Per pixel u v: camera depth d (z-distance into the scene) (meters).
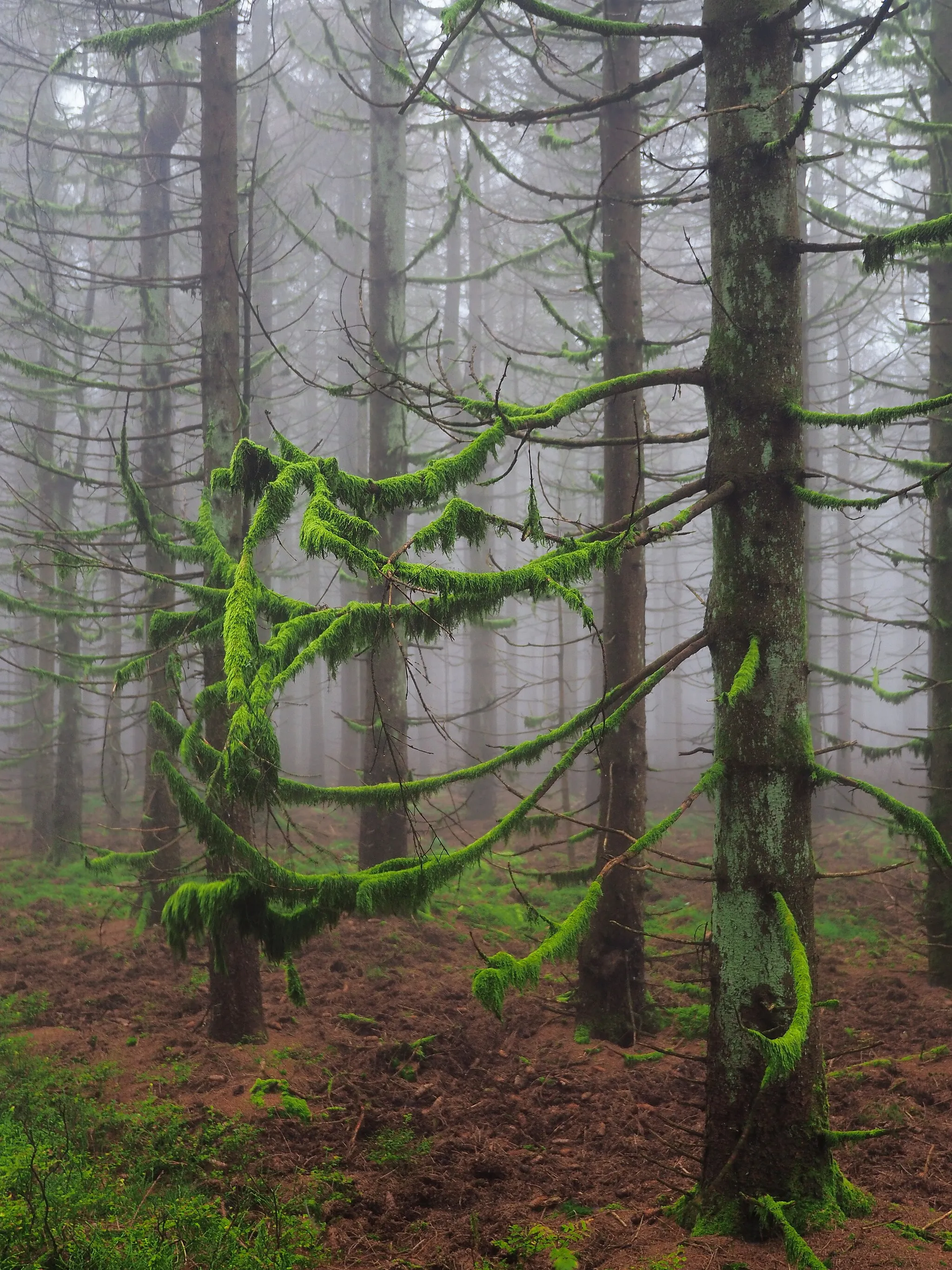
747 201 4.86
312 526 3.39
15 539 15.04
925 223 4.23
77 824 15.96
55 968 10.13
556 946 4.04
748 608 4.85
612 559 4.34
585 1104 7.16
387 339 13.07
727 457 4.90
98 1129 6.27
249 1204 5.36
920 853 9.28
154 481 11.03
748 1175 4.62
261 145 19.92
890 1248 4.31
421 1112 6.93
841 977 10.28
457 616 4.02
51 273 10.02
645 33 4.79
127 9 9.12
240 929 4.19
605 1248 4.71
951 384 10.01
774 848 4.73
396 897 4.21
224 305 9.29
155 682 11.59
